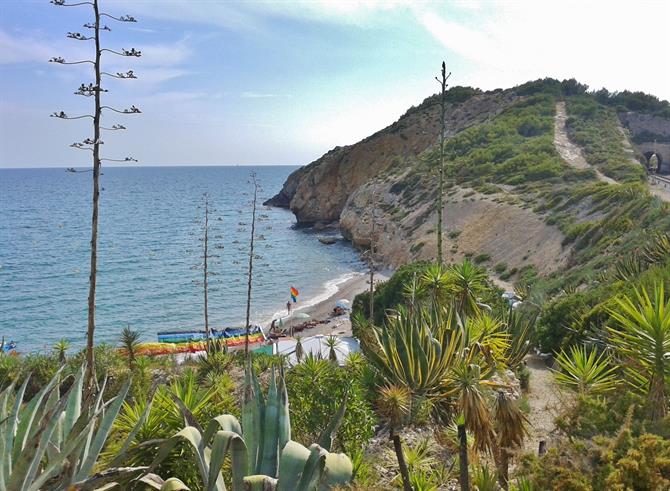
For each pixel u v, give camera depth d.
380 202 84.31
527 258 46.44
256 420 6.98
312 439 9.69
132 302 56.19
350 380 10.68
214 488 6.09
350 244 88.56
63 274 69.81
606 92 114.00
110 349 20.91
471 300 17.12
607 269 26.53
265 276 67.50
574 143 82.88
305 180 113.25
